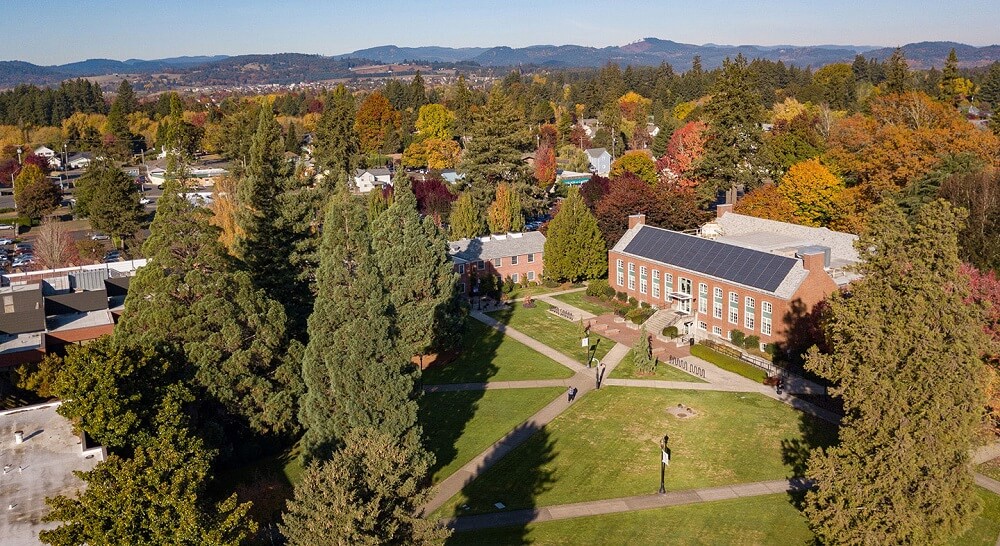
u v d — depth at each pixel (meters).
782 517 40.50
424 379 63.00
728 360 63.50
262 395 47.06
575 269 89.38
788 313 62.50
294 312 62.66
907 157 85.31
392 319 45.62
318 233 70.31
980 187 65.31
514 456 48.62
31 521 30.59
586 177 162.50
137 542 25.81
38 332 64.56
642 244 82.56
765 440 49.78
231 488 43.84
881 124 99.44
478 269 90.62
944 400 30.42
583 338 68.06
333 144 135.00
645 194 95.44
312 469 27.17
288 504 26.23
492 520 40.97
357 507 24.97
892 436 31.72
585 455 48.53
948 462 32.19
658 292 79.25
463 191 119.00
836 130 105.38
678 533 39.38
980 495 41.22
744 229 84.81
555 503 42.72
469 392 59.84
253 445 47.34
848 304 33.72
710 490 43.69
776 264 65.94
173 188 49.69
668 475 45.56
